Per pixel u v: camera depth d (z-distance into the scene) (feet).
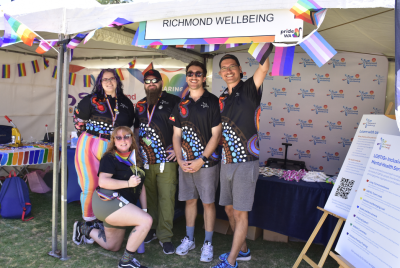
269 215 10.18
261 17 6.14
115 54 16.49
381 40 10.86
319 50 5.69
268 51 6.47
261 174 10.88
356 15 8.32
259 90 8.24
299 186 9.71
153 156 9.78
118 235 9.04
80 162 9.78
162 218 9.75
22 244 9.59
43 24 8.23
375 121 7.57
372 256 5.97
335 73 14.67
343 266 6.57
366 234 6.26
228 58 8.51
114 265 8.59
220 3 6.31
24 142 14.98
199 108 9.11
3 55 15.74
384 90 14.11
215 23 6.51
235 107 8.29
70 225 11.30
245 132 8.22
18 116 16.69
